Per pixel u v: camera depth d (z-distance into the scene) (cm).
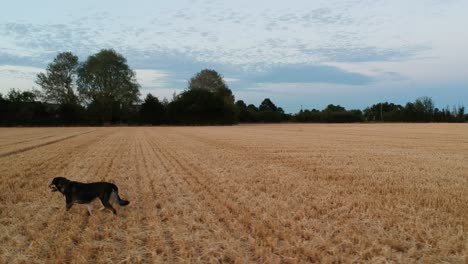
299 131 5647
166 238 777
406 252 700
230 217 887
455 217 883
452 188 1221
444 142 3250
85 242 736
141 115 8931
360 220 872
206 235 776
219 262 661
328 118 12162
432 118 12069
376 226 825
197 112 9194
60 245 723
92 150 2473
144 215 926
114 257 678
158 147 2720
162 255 676
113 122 8788
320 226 820
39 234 781
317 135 4453
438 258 659
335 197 1090
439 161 1916
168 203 1034
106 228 813
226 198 1078
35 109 8281
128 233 797
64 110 8269
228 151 2409
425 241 729
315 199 1067
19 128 6938
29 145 2783
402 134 4697
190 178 1411
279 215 902
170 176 1465
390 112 12638
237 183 1309
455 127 7169
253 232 782
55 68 8725
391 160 1947
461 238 753
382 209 959
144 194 1141
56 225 845
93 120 8531
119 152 2353
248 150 2475
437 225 827
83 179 1388
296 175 1468
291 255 672
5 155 2142
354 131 5619
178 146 2802
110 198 926
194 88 9994
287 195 1118
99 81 8662
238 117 11244
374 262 647
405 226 814
